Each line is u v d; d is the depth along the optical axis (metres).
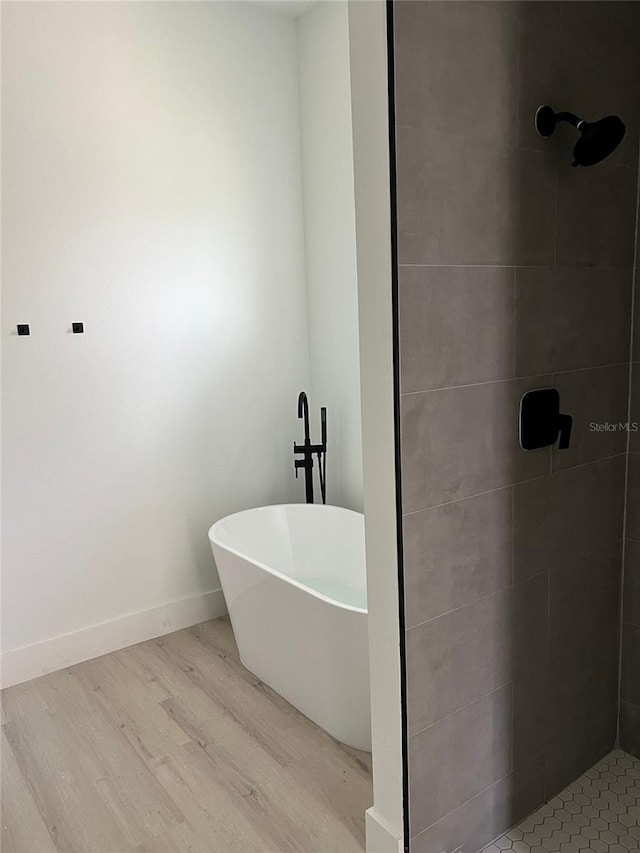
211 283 3.11
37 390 2.68
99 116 2.71
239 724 2.41
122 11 2.72
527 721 1.86
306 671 2.36
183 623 3.18
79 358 2.76
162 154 2.89
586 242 1.76
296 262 3.40
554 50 1.59
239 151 3.12
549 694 1.91
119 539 2.96
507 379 1.64
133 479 2.97
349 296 3.16
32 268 2.61
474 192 1.50
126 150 2.79
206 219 3.06
